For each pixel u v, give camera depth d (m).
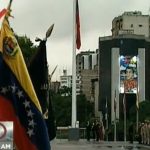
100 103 183.62
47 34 11.16
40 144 9.59
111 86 182.00
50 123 12.13
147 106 138.50
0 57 9.50
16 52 9.54
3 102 9.50
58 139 60.28
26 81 9.59
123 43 185.25
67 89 173.50
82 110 175.88
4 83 9.52
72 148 38.59
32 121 9.57
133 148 41.22
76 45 52.31
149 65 185.62
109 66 185.62
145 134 50.66
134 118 136.38
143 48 185.88
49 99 12.04
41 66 11.16
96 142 53.47
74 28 52.22
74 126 51.56
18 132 9.56
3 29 9.55
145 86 183.75
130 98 165.88
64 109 143.75
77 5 52.06
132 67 173.50
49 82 11.99
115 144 49.53
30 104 9.58
